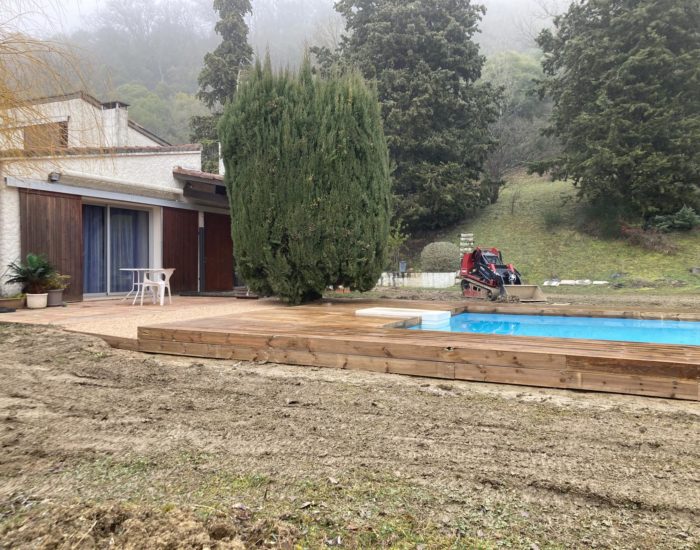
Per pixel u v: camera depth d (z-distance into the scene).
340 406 3.17
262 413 3.03
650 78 16.25
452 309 7.70
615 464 2.25
